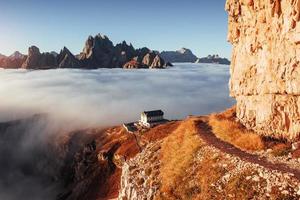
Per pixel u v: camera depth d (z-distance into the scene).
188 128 41.88
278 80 31.81
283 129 31.73
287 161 26.22
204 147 33.41
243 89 39.00
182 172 32.66
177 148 38.78
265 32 34.06
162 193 32.81
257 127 35.38
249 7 36.81
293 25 29.00
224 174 27.73
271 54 33.12
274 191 23.06
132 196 38.28
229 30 42.59
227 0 43.03
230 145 32.84
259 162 26.78
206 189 27.80
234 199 25.08
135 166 42.97
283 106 31.86
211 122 43.41
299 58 29.02
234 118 42.38
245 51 38.69
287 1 29.64
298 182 22.48
